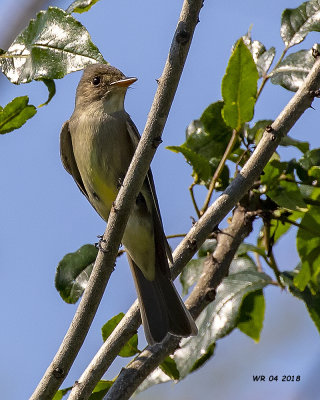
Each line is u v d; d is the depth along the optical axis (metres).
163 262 7.87
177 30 5.49
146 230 8.20
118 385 6.51
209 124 8.73
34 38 7.12
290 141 8.74
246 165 6.73
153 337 6.84
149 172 8.20
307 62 8.05
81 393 6.21
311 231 8.09
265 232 8.29
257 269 8.75
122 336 6.55
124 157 9.05
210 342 7.94
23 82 7.13
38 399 6.06
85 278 8.38
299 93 6.70
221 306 8.12
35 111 7.61
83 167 9.18
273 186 7.79
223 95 7.57
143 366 6.64
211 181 8.35
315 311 8.16
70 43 7.03
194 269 8.75
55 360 6.12
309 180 8.22
